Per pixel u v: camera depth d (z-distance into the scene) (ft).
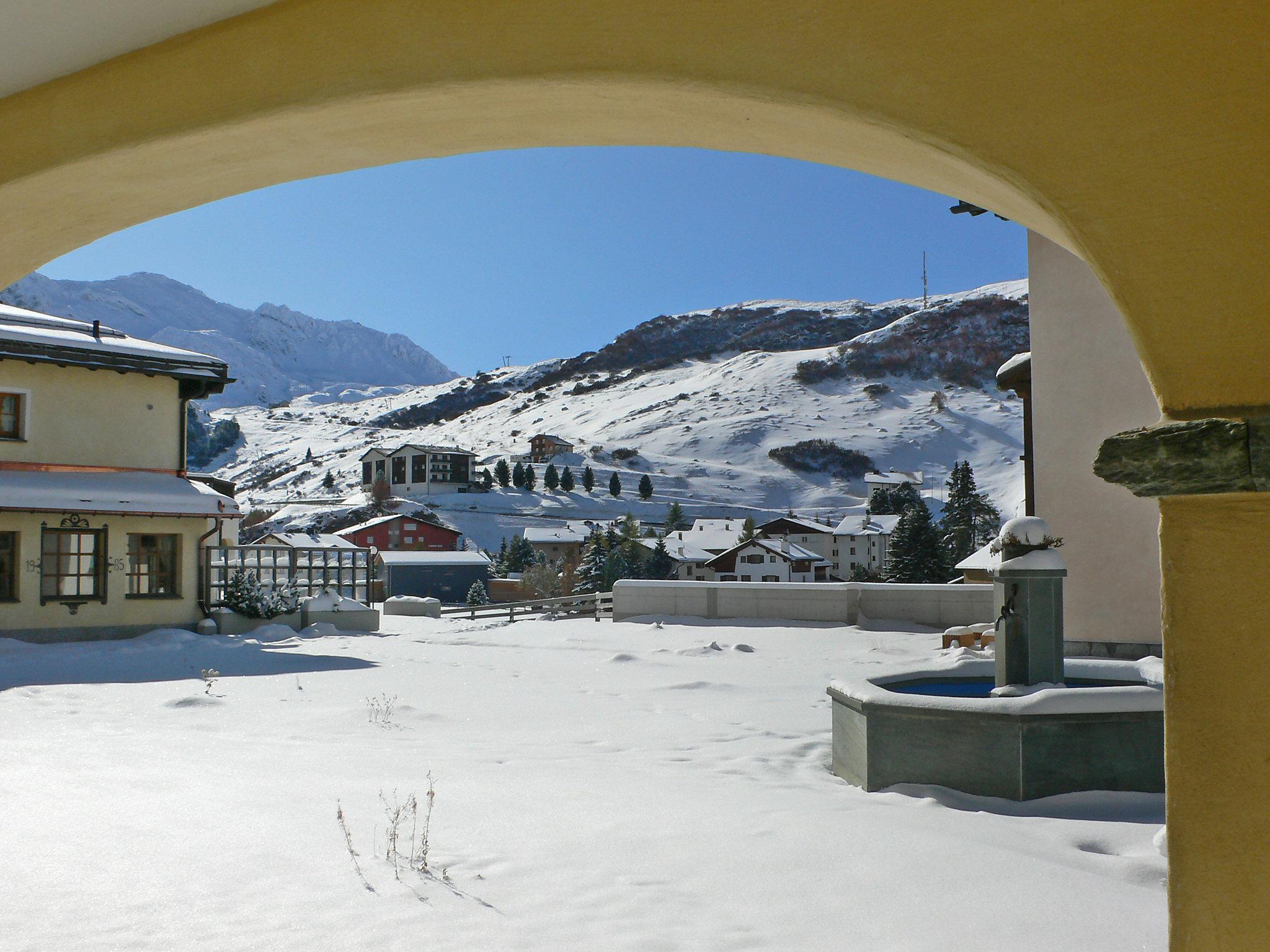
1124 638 40.45
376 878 14.48
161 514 69.31
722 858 16.16
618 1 8.82
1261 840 6.96
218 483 77.05
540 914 13.38
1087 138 7.48
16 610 64.23
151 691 40.60
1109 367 41.34
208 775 21.94
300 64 10.08
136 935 12.04
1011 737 20.97
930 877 15.26
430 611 96.27
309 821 17.56
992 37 7.75
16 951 11.43
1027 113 7.64
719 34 8.53
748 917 13.50
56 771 21.84
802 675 46.52
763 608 74.54
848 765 24.07
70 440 68.59
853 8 8.16
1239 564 7.13
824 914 13.70
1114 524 40.91
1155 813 20.04
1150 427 7.32
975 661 28.17
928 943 12.73
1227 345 7.16
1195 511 7.27
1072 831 18.58
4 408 66.18
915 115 7.94
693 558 367.66
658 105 9.31
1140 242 7.36
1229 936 7.00
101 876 14.08
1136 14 7.38
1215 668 7.15
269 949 11.80
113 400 71.05
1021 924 13.39
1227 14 7.17
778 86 8.35
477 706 36.88
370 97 9.75
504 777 23.07
